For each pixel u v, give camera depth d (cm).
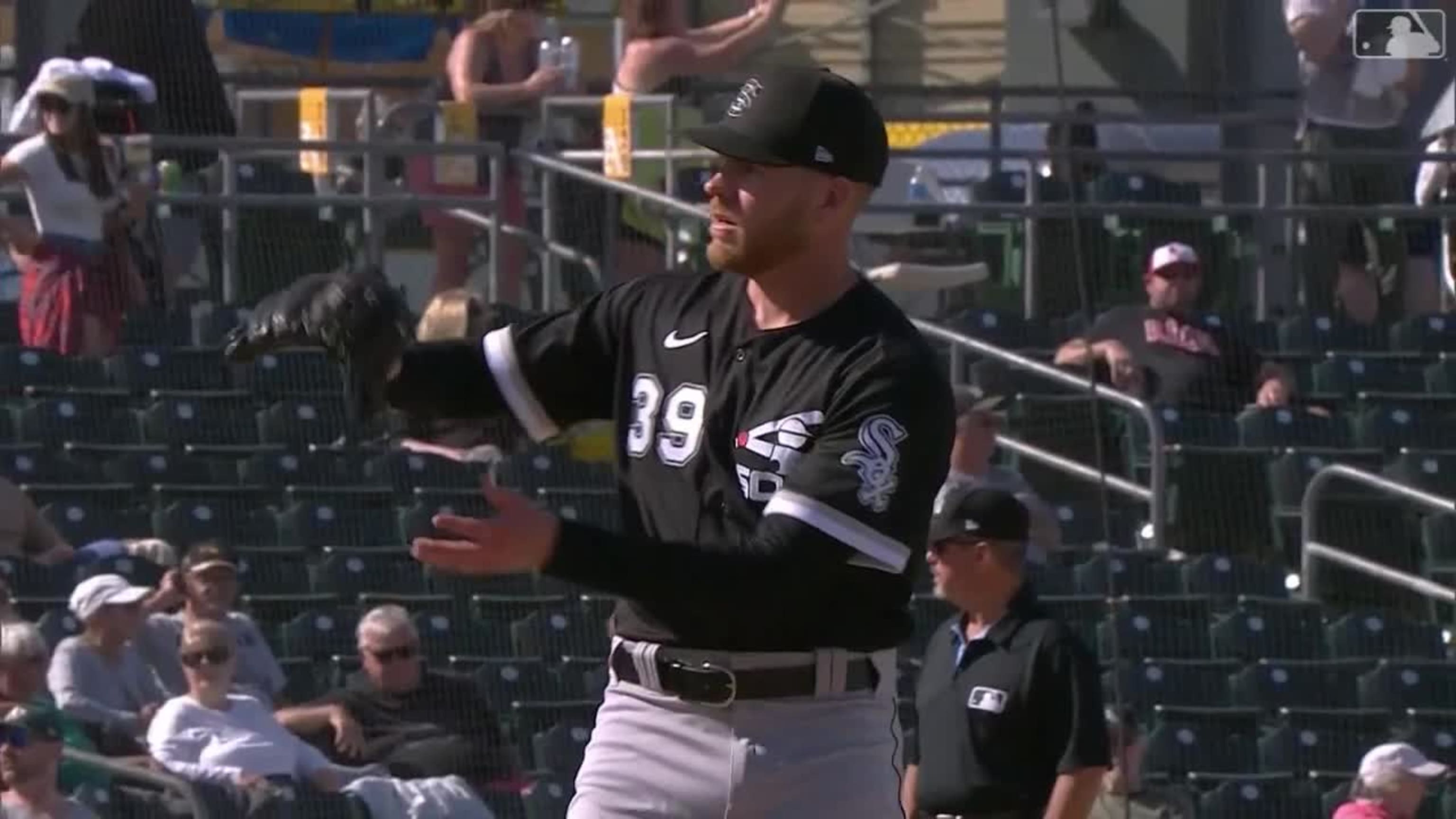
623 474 1357
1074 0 5844
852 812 1338
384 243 4516
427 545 1216
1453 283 5172
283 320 1386
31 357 4072
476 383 1399
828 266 1326
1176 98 5538
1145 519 4325
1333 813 3725
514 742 3516
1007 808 2467
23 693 3023
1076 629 3791
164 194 4281
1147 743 3809
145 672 3212
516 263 4428
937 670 2523
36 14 4903
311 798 3075
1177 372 4562
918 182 5338
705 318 1355
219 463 3975
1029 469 4425
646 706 1355
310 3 5425
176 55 4591
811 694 1332
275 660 3397
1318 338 4859
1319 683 3969
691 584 1242
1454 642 4188
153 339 4188
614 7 5472
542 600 3744
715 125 1319
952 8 6438
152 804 3012
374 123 4597
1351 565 4250
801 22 6506
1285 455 4434
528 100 4653
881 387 1291
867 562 1276
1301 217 4906
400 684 3278
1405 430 4572
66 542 3766
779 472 1298
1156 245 4981
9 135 4297
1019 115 5256
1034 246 4894
